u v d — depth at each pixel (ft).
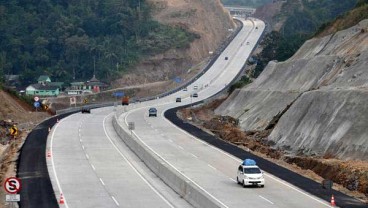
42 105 399.44
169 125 314.55
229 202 142.31
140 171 187.01
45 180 169.07
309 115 227.40
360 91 210.79
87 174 180.24
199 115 379.96
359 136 190.60
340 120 205.87
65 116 373.40
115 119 311.68
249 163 165.68
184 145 241.14
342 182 163.53
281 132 238.68
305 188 158.20
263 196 148.87
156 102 489.26
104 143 246.47
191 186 146.30
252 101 330.95
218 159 207.62
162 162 196.54
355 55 260.83
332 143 199.31
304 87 281.74
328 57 283.59
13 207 132.36
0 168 191.31
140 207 139.44
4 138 269.03
